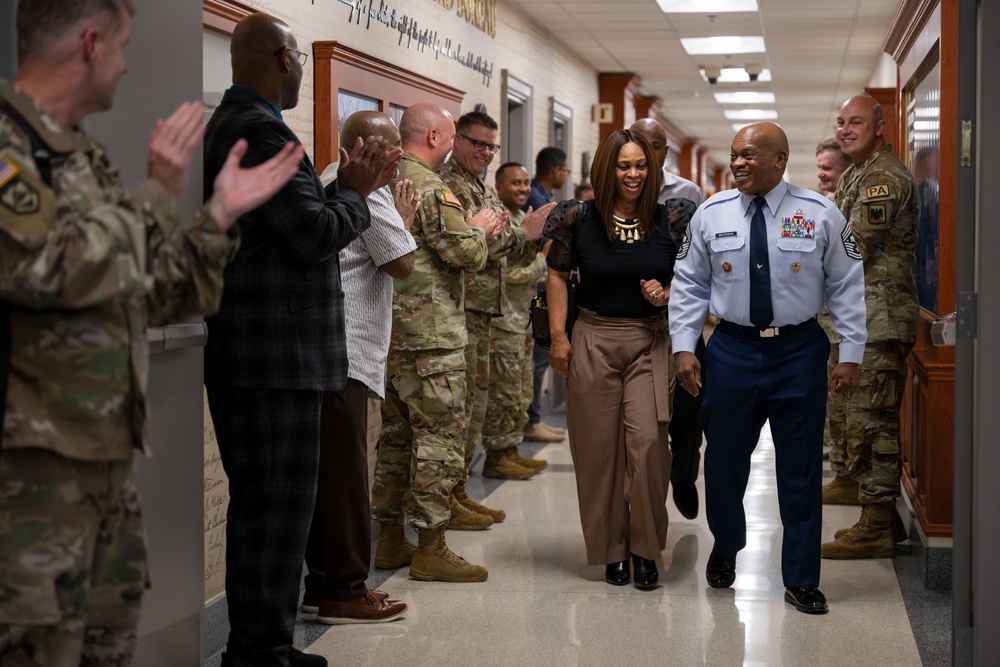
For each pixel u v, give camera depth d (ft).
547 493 19.63
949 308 14.46
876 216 14.98
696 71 41.32
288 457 9.59
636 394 13.71
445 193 13.44
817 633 12.19
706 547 16.05
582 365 13.85
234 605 9.74
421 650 11.63
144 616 8.23
